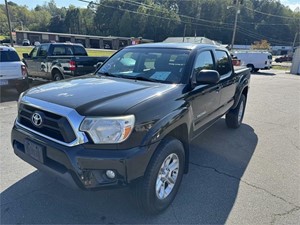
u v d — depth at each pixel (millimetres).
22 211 2664
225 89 4426
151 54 3646
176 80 3162
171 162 2787
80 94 2582
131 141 2250
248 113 7262
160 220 2613
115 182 2270
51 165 2398
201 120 3574
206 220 2643
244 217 2705
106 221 2564
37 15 115812
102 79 3297
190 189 3182
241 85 5316
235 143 4797
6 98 7871
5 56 7832
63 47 10406
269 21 97188
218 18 91938
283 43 97062
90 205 2787
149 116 2387
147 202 2516
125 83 3041
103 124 2205
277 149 4598
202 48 3795
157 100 2562
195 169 3709
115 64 3850
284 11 100688
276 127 5961
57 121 2299
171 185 2836
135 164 2252
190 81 3203
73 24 103312
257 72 23500
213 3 91812
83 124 2217
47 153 2385
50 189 3049
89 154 2188
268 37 96875
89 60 8953
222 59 4492
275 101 9227
